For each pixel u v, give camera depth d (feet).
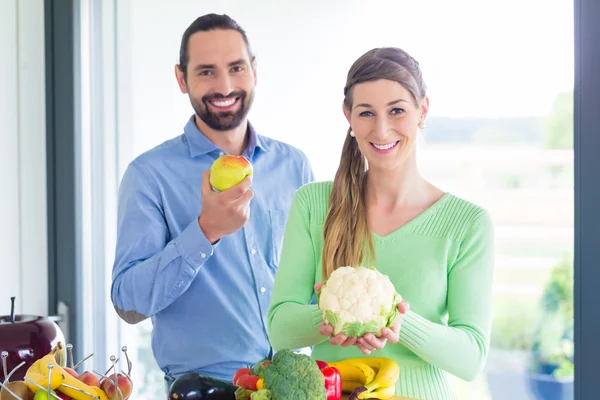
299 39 7.70
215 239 6.18
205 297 6.59
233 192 5.87
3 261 9.35
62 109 9.48
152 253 6.55
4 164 9.32
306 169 7.23
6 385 3.97
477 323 5.02
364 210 5.32
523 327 6.36
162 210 6.72
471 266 5.13
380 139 5.02
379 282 4.65
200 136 6.82
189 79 6.72
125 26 9.12
